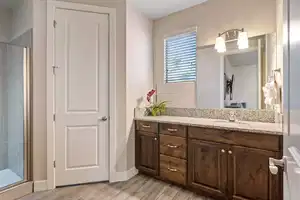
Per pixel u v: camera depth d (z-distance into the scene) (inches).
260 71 113.0
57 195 111.1
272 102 101.7
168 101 151.9
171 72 151.2
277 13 104.7
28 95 118.9
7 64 130.9
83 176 125.5
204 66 134.1
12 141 125.9
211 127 102.7
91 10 126.4
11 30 152.3
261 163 87.7
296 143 28.6
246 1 117.6
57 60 121.4
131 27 137.4
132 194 111.3
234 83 121.9
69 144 123.6
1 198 103.3
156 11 145.6
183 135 114.1
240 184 93.9
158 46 156.8
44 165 119.0
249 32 116.6
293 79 30.1
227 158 98.0
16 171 122.3
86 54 126.4
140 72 146.2
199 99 136.3
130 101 136.7
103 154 129.0
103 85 129.3
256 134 88.9
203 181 106.6
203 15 134.2
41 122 118.9
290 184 32.7
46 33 119.2
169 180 122.6
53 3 119.6
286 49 34.7
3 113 129.4
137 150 136.9
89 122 126.9
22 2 134.6
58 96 121.7
